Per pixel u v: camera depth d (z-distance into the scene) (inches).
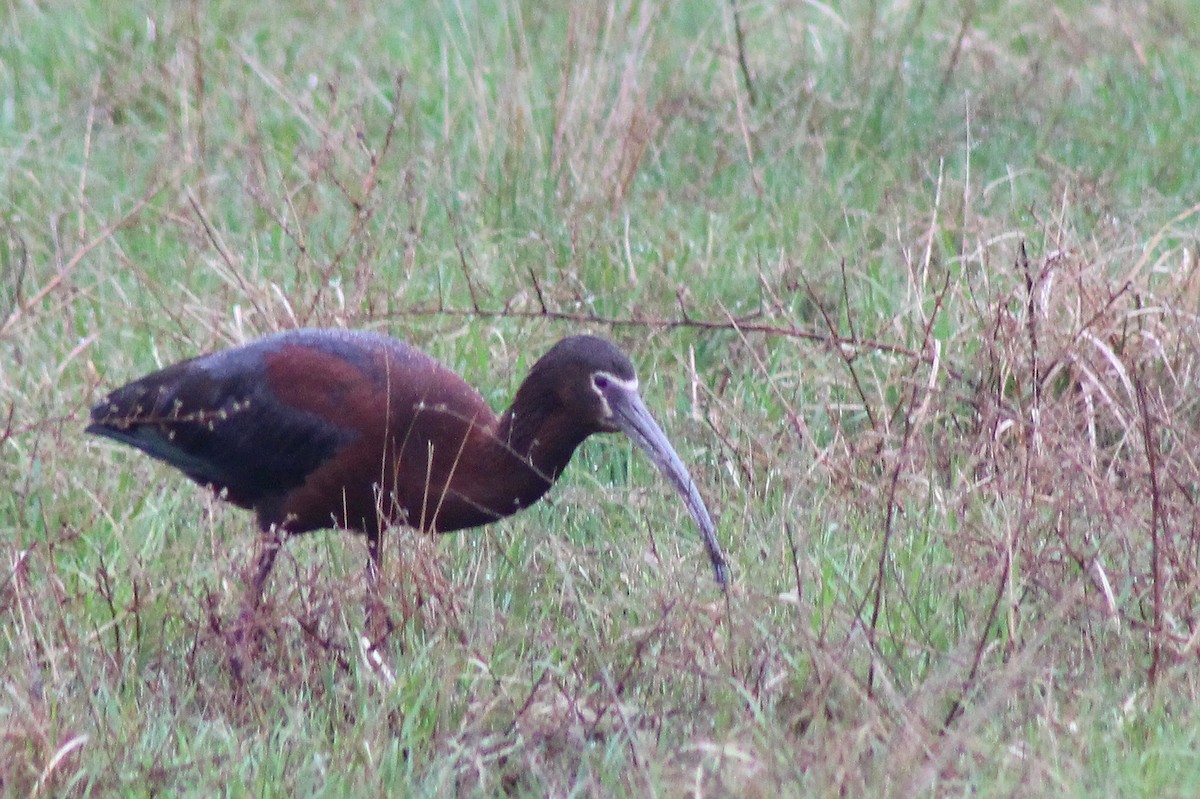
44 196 591.2
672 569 395.5
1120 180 601.9
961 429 461.7
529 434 402.9
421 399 405.1
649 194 593.9
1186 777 319.6
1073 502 403.2
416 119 628.7
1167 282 503.8
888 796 309.6
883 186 589.0
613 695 341.7
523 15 705.0
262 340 424.5
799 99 645.9
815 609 380.5
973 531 397.7
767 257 547.2
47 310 513.0
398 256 541.3
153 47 687.7
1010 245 529.3
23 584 390.3
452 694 360.8
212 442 421.1
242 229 578.6
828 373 483.8
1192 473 423.5
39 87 672.4
